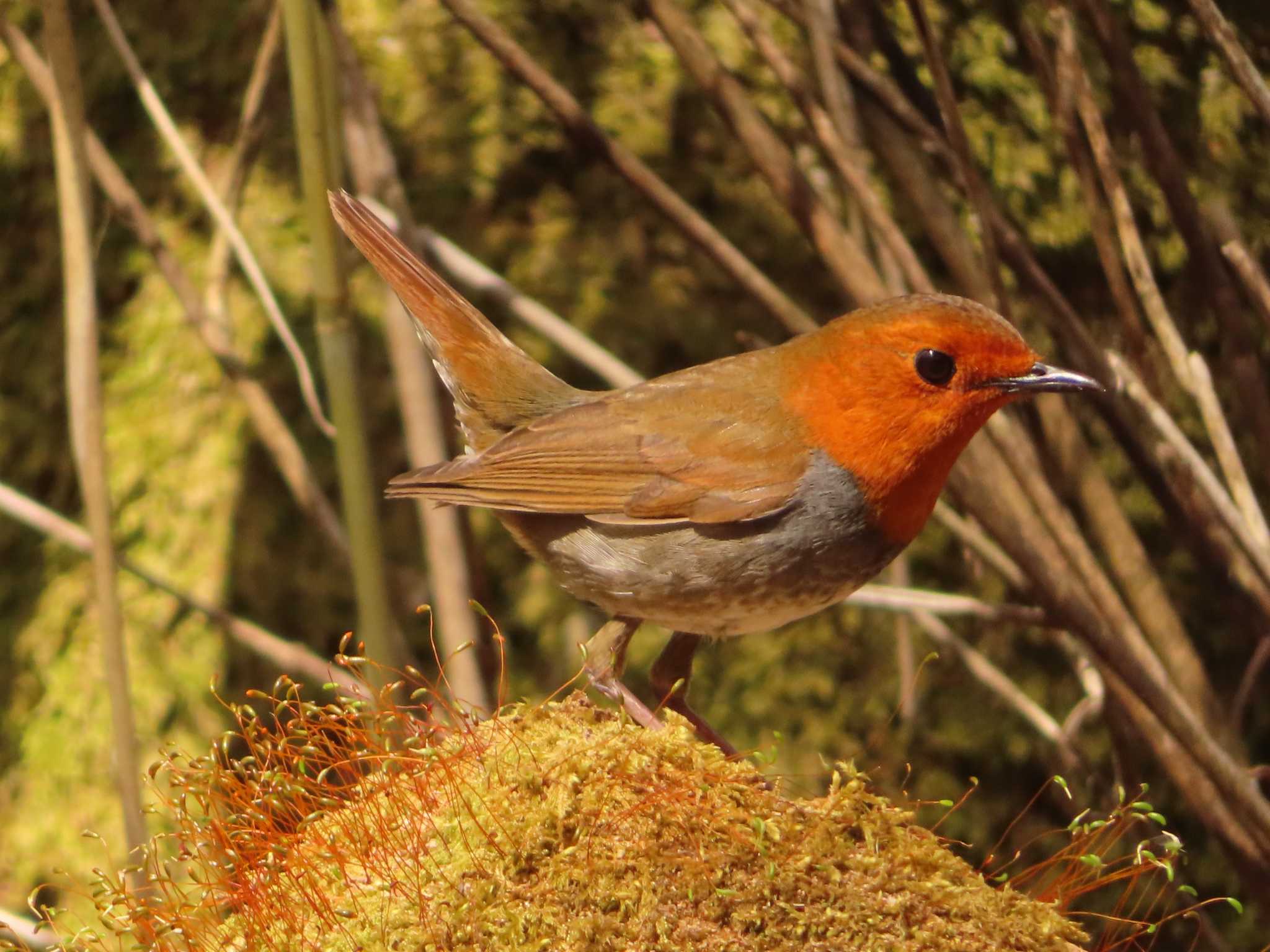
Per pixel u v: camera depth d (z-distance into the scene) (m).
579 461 6.14
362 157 7.48
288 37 6.38
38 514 6.94
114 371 9.31
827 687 8.75
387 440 8.89
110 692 6.34
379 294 9.06
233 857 4.25
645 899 3.88
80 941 4.57
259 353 9.10
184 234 9.30
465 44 9.32
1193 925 8.41
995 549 7.78
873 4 8.04
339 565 8.91
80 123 6.41
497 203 9.14
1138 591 7.25
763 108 9.09
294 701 5.11
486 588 7.54
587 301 8.95
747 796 4.16
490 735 4.43
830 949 3.85
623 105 9.30
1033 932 3.96
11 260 9.80
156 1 9.75
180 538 9.05
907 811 4.32
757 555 5.97
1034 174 9.15
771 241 9.20
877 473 5.84
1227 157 9.45
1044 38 9.41
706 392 6.15
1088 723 8.70
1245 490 6.73
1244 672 8.89
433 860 4.07
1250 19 9.96
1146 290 6.94
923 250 9.00
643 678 8.66
